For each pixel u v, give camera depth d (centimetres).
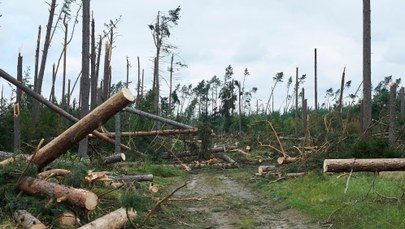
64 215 801
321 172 1420
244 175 1895
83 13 1859
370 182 1218
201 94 7106
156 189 1197
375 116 2886
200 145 2411
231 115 4866
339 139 1655
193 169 2214
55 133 2141
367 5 1966
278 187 1412
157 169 1861
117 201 985
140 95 3734
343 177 1314
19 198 841
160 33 4084
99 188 1063
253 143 2772
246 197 1349
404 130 1731
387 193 1062
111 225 787
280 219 1019
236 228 938
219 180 1727
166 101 4322
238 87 5112
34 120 2281
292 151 2153
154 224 938
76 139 945
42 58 2733
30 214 790
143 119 2497
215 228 940
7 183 889
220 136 3431
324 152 1592
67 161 1120
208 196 1355
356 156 1449
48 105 1975
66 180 952
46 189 846
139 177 1479
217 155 2444
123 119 2508
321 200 1095
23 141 1938
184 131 2395
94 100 2805
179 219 1012
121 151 2252
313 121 3394
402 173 1285
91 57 2902
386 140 1475
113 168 1595
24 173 886
